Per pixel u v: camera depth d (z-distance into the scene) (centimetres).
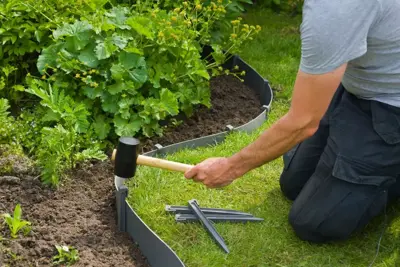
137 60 262
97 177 242
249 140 269
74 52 263
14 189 230
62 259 203
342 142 208
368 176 207
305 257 214
